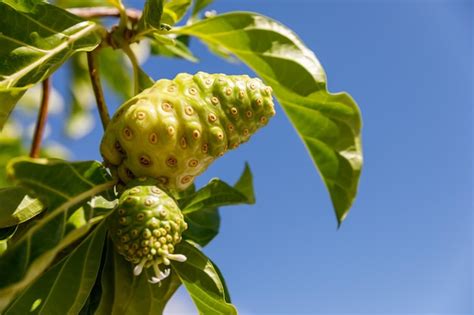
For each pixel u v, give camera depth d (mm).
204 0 579
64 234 414
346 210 537
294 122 543
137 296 455
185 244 449
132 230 406
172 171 429
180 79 435
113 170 438
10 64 430
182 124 426
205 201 479
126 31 498
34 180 413
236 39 528
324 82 527
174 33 521
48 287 424
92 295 453
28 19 440
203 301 452
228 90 434
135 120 422
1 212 398
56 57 440
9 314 413
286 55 527
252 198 575
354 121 533
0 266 396
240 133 438
